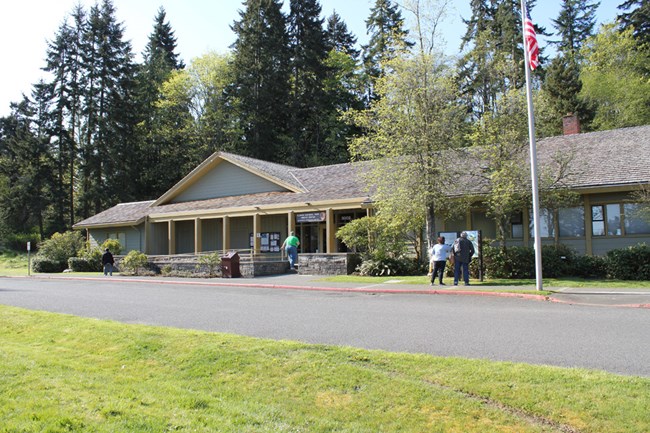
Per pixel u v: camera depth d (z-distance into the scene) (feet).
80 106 170.81
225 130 165.99
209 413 17.43
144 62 204.95
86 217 167.43
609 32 137.80
